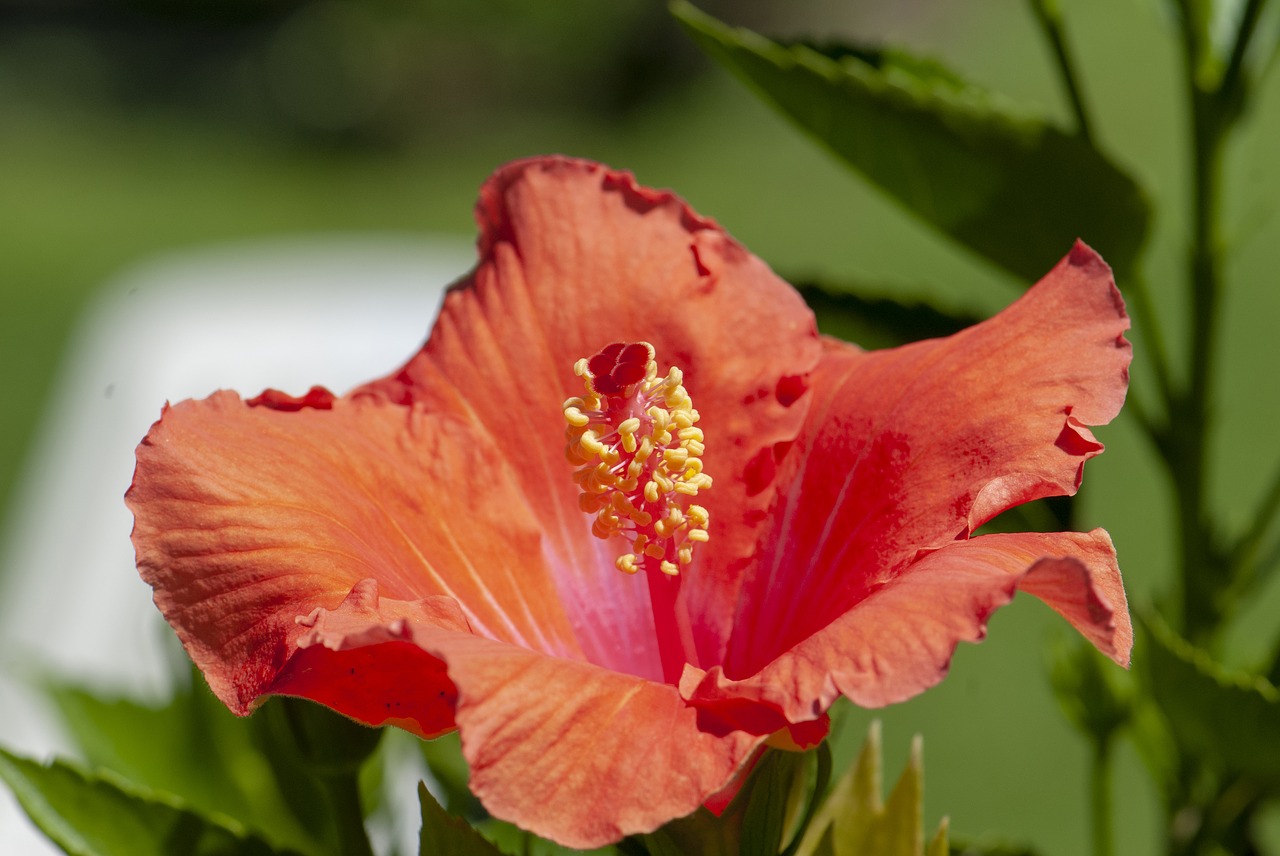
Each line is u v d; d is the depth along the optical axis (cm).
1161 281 135
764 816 43
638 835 44
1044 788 92
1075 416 44
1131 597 51
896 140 49
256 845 46
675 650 46
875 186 50
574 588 47
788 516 46
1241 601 51
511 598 46
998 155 49
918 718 98
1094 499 117
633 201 48
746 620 46
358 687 43
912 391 45
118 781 46
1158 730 50
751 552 47
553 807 41
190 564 43
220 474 43
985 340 45
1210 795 50
